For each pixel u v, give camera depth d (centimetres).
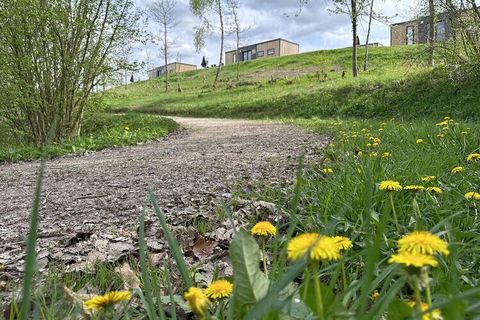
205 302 73
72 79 1301
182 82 5044
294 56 5069
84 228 300
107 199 411
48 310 129
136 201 388
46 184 549
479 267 159
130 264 209
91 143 1092
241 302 87
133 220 315
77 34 1273
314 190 294
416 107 1491
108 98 1484
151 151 918
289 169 484
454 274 123
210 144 977
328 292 81
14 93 1198
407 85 1675
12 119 1310
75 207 384
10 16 1116
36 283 166
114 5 1290
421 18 1399
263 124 1675
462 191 257
